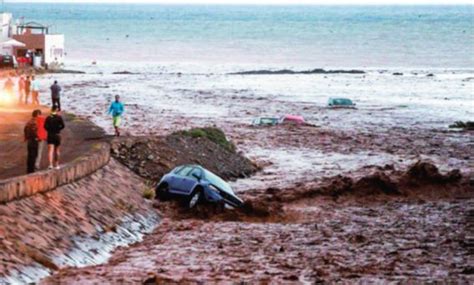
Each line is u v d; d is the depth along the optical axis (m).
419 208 57.03
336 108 126.75
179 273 37.25
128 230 46.12
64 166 46.38
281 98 140.75
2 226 35.94
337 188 61.59
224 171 69.19
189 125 99.00
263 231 48.50
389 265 39.78
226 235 47.00
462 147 90.69
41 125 48.72
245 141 89.50
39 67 179.75
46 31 196.62
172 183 55.38
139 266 38.38
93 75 181.25
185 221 51.62
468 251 43.41
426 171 64.56
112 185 51.62
